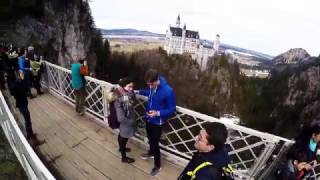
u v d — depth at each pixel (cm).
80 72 689
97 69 5941
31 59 961
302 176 323
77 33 4547
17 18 3084
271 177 336
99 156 500
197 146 218
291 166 321
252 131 370
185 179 221
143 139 538
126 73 8238
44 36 3381
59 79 895
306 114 7138
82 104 722
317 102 7012
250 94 9056
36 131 615
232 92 9262
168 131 489
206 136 208
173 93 407
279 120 7788
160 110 405
